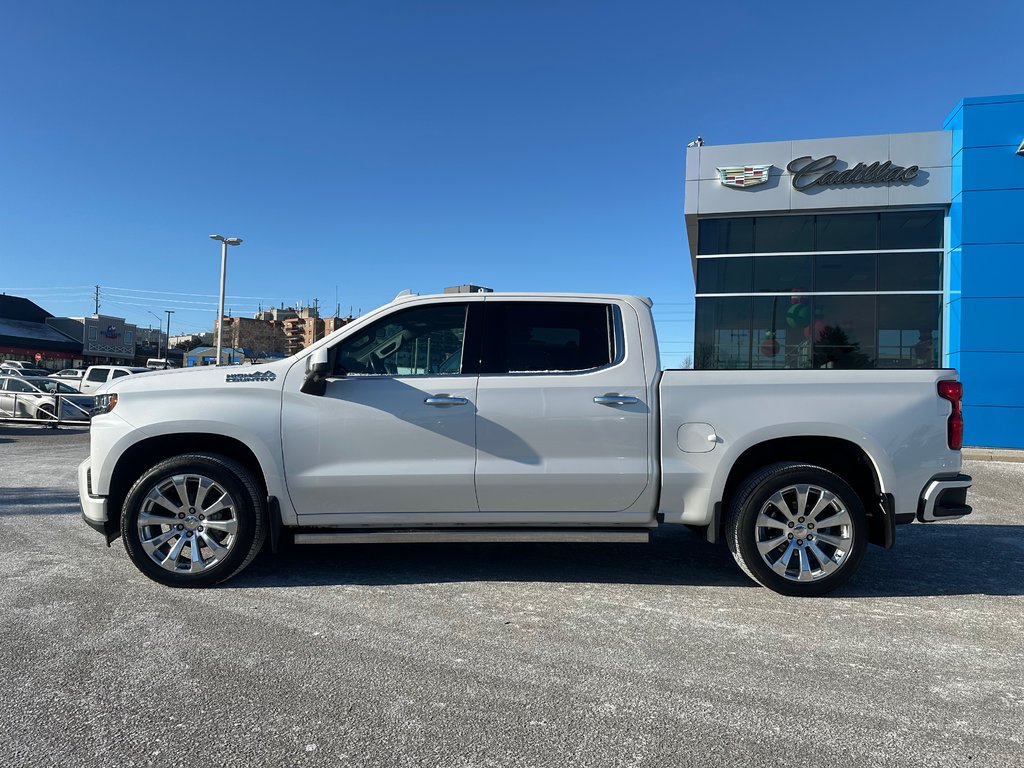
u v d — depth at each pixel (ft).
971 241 49.78
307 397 14.35
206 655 11.02
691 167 55.77
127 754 8.22
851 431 14.05
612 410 14.35
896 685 10.26
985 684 10.34
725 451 14.19
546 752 8.36
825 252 54.39
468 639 11.82
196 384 14.44
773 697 9.82
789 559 14.20
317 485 14.21
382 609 13.24
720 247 56.18
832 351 54.24
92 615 12.71
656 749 8.45
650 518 14.56
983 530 21.58
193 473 14.02
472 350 14.90
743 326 55.83
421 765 8.07
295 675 10.36
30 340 218.38
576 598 14.06
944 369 14.56
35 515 21.83
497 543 18.43
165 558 14.19
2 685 9.93
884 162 52.19
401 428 14.29
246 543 14.16
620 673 10.55
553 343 14.96
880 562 17.38
